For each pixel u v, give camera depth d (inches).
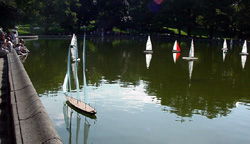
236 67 1338.6
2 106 460.1
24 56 1514.5
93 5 4227.4
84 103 647.8
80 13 4133.9
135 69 1192.2
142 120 573.6
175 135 506.3
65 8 3587.6
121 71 1131.9
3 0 2728.8
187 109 651.5
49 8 3491.6
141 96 750.5
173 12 3777.1
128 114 609.0
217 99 743.1
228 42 3388.3
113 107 653.3
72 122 551.2
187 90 831.1
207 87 875.4
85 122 554.3
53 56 1549.0
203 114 622.2
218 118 599.2
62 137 484.4
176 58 1641.2
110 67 1228.5
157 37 4001.0
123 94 765.9
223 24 3678.6
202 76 1070.4
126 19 4411.9
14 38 1624.0
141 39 3784.5
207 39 3582.7
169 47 2450.8
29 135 309.0
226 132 526.9
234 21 3580.2
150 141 478.6
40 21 3548.2
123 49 2142.0
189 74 1105.4
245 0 3238.2
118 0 4224.9
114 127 534.3
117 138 486.9
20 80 582.9
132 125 545.3
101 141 471.5
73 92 768.9
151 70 1177.4
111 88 831.1
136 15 4466.0
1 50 1111.0
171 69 1219.9
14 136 319.0
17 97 456.1
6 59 1058.1
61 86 827.4
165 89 837.2
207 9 3449.8
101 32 4306.1
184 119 584.7
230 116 611.8
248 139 500.7
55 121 552.1
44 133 306.0
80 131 511.2
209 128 545.0
